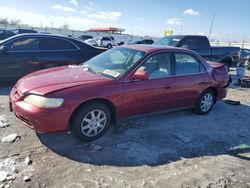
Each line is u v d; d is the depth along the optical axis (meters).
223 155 4.16
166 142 4.43
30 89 3.93
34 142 4.06
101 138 4.38
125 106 4.48
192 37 10.86
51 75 4.48
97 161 3.66
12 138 4.10
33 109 3.75
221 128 5.29
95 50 8.31
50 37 7.68
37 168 3.38
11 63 7.11
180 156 4.00
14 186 3.01
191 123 5.40
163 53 5.04
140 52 4.88
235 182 3.43
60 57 7.70
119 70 4.59
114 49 5.45
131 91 4.47
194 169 3.66
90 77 4.39
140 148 4.14
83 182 3.17
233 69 15.87
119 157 3.81
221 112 6.35
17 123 4.71
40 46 7.50
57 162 3.56
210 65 6.09
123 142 4.29
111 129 4.75
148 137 4.55
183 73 5.36
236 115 6.20
